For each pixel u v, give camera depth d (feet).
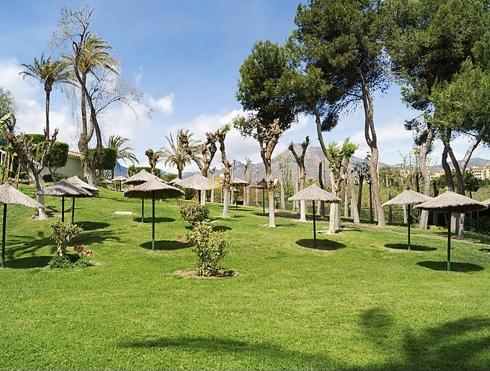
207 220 83.82
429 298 36.55
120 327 26.81
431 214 136.67
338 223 84.58
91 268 47.62
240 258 55.36
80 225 73.46
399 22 98.53
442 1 93.40
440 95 75.05
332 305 33.40
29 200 49.11
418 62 95.09
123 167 214.07
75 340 24.30
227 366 20.74
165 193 60.44
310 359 21.81
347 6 91.04
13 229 69.10
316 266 52.90
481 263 59.62
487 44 77.15
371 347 23.80
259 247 62.95
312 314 30.58
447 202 52.80
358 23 90.38
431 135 105.91
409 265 56.18
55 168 125.18
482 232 123.85
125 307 31.94
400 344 24.35
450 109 73.51
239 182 127.75
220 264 51.57
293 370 20.38
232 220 90.27
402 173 156.87
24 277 43.34
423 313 31.12
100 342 24.00
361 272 50.21
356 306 33.14
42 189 71.20
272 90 94.79
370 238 75.00
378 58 96.84
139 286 40.01
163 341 24.30
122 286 39.99
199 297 35.65
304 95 92.07
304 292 38.45
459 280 47.09
